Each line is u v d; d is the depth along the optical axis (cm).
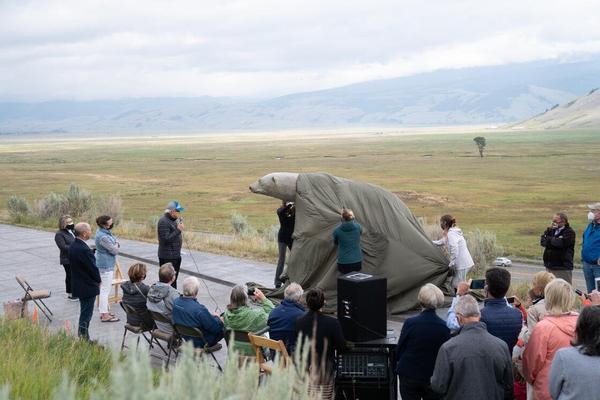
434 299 642
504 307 643
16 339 812
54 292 1439
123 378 251
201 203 6569
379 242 1276
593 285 1212
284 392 320
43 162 15162
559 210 5391
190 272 1636
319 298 661
